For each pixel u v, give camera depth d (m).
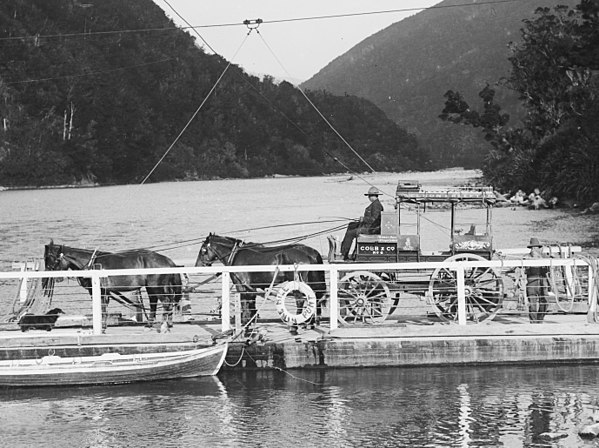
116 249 48.53
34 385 17.47
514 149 101.56
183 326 20.09
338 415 15.63
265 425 15.22
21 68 198.12
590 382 17.09
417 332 18.66
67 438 14.75
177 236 58.12
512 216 68.44
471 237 19.36
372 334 18.55
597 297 19.52
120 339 18.53
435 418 15.36
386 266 18.41
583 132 84.25
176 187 180.38
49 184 185.62
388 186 167.00
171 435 14.82
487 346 18.20
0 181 178.75
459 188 19.80
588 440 14.14
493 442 14.20
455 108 103.75
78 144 194.88
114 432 15.00
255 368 18.34
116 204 109.00
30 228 68.12
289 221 72.88
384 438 14.52
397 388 17.05
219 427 15.15
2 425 15.42
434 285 19.50
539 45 96.25
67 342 18.42
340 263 19.44
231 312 21.31
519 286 19.92
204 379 17.98
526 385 17.03
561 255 20.16
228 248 19.95
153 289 19.70
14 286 32.47
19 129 186.50
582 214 69.94
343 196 123.19
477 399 16.30
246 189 162.25
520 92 101.38
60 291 31.20
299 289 18.72
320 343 18.27
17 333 18.98
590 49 87.81
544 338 18.16
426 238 47.06
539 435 14.41
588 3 85.19
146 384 17.70
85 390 17.41
